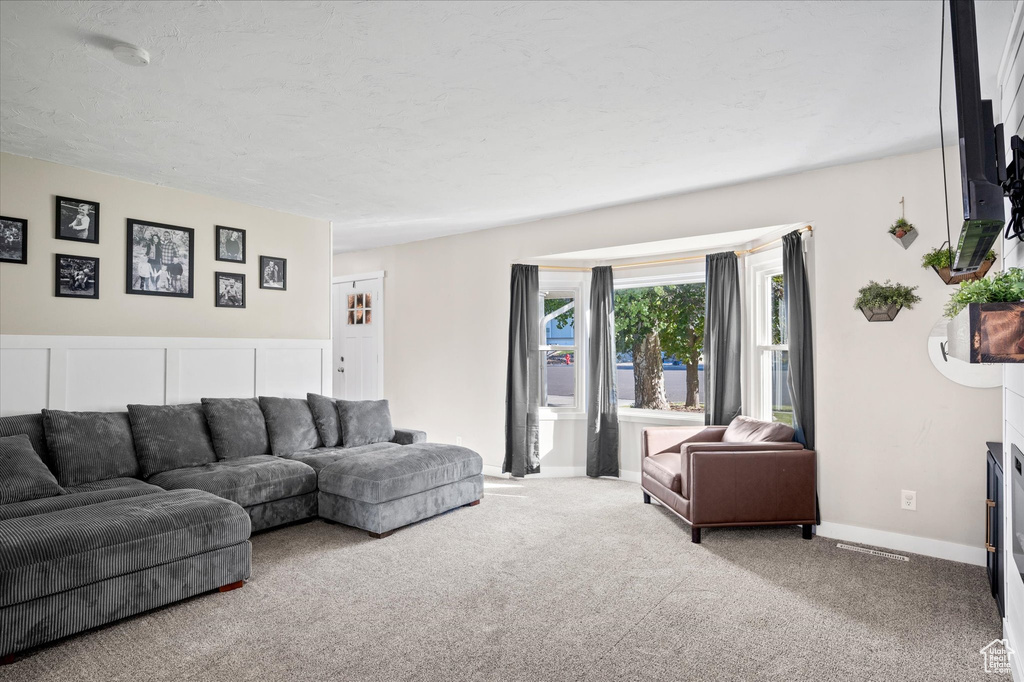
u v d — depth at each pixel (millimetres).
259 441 4457
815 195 3961
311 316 5398
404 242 6699
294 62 2449
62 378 3822
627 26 2172
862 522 3777
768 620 2699
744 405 4953
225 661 2334
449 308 6289
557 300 6090
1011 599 2312
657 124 3146
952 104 1664
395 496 3922
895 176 3664
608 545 3734
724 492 3766
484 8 2045
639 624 2658
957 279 3209
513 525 4156
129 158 3727
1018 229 1653
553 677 2223
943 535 3510
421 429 6512
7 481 3039
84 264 3939
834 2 2020
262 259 5004
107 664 2307
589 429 5707
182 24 2150
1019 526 2121
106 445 3676
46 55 2385
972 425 3432
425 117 3049
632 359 5930
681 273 5438
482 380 6012
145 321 4254
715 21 2141
